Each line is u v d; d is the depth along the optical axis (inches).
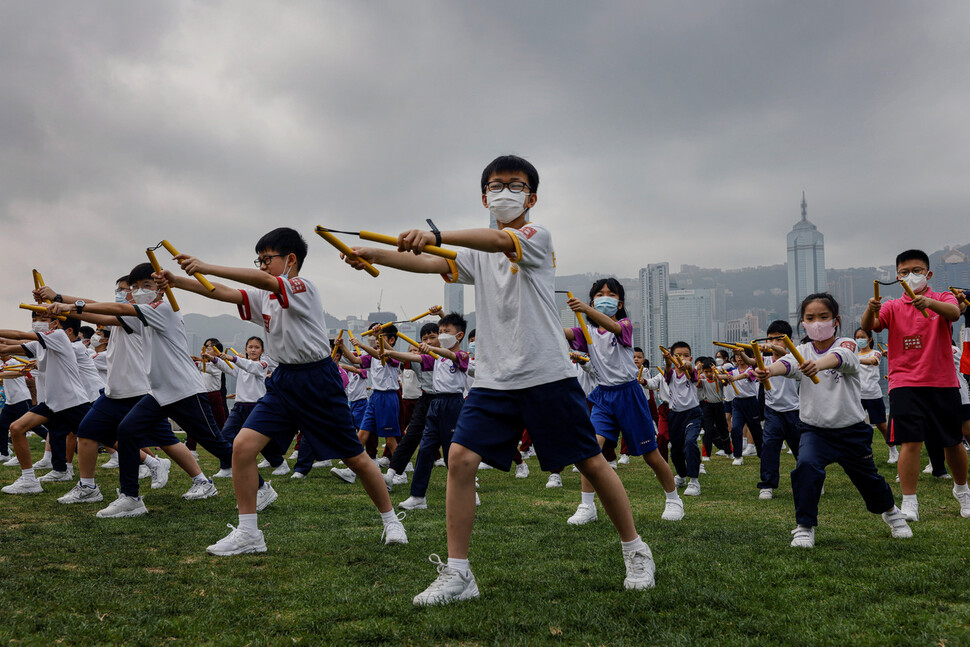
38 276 216.5
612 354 223.5
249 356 400.2
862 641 103.3
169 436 243.1
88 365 318.0
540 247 127.3
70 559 156.7
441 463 422.6
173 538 180.5
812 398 182.1
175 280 159.8
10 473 332.8
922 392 213.6
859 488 183.5
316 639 105.8
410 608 119.9
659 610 119.8
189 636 107.7
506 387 129.5
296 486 297.1
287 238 178.4
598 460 131.3
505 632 107.6
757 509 241.6
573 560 157.2
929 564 148.5
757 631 108.3
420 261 127.2
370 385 393.4
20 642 103.7
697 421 289.3
